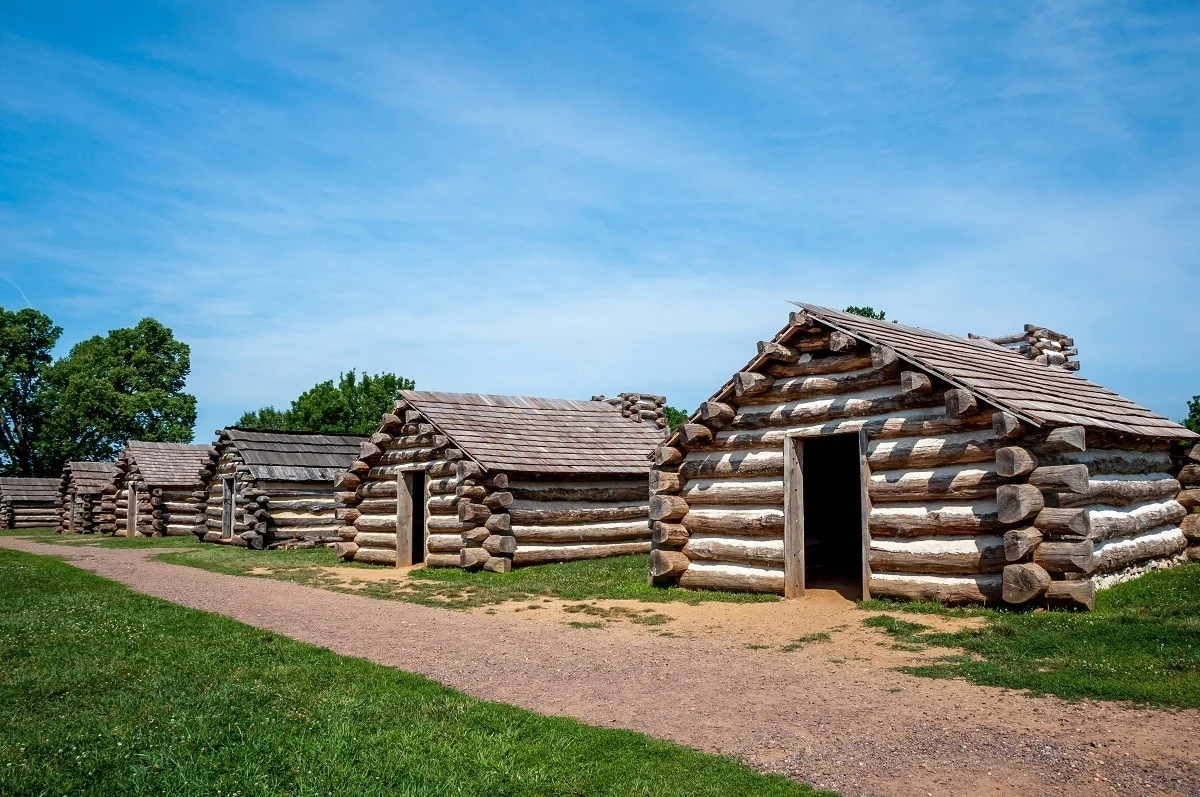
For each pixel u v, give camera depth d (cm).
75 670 930
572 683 897
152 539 3250
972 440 1184
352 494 2316
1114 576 1219
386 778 626
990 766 618
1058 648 932
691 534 1546
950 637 1020
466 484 1909
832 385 1376
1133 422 1412
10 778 610
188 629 1191
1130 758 620
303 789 600
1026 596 1078
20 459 6619
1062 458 1180
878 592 1261
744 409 1506
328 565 2188
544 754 670
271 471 2762
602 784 612
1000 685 829
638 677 918
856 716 752
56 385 6338
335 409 5047
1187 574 1280
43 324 6625
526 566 1928
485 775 627
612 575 1705
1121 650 904
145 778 619
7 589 1605
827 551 1728
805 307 1431
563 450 2145
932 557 1198
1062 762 619
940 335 1611
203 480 3194
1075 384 1560
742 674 920
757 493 1437
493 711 777
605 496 2117
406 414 2166
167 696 828
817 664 956
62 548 2877
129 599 1484
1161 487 1445
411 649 1080
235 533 2848
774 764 642
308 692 850
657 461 1565
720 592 1452
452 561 1978
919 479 1230
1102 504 1241
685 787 601
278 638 1131
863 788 589
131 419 6234
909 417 1270
